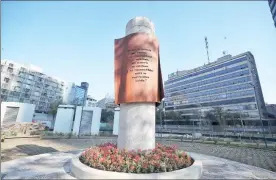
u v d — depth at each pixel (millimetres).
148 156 6379
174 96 85312
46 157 9477
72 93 82938
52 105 60500
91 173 5445
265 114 54500
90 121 25797
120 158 6070
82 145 15977
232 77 63219
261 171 7809
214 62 70438
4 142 14258
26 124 21219
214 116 60312
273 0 52938
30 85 65062
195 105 74625
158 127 70812
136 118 7539
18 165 7660
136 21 8750
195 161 7074
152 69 8109
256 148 19406
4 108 21609
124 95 7789
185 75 82188
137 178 5047
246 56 60344
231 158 12641
